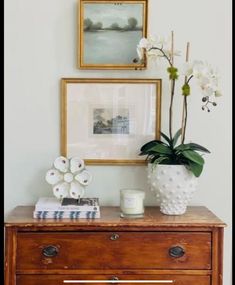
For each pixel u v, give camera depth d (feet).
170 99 6.89
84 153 6.87
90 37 6.77
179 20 6.86
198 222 5.72
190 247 5.71
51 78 6.84
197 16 6.86
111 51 6.77
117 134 6.87
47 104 6.86
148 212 6.37
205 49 6.88
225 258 6.99
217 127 6.94
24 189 6.89
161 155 6.22
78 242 5.67
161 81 6.82
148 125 6.87
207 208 6.81
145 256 5.69
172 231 5.71
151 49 6.31
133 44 6.77
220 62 6.89
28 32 6.81
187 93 6.26
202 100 6.23
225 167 6.97
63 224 5.63
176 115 6.91
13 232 5.65
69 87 6.82
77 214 5.89
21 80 6.84
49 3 6.81
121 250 5.68
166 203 6.17
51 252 5.66
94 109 6.85
